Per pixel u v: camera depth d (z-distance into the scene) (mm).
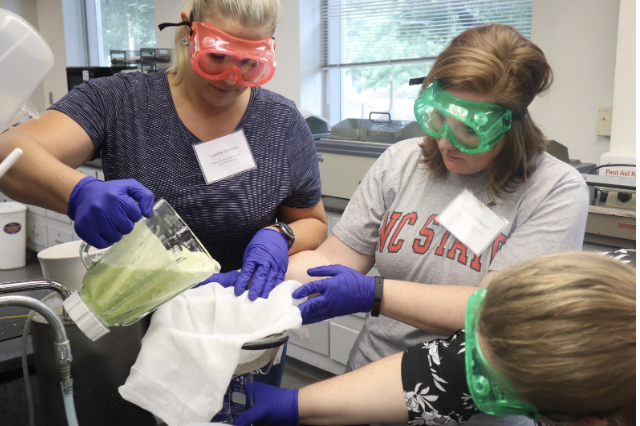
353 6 3867
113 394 1080
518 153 1111
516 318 602
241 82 1196
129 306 850
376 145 2580
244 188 1405
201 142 1379
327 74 4109
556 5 2631
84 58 5965
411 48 3674
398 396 970
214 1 1142
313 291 1102
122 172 1365
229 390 982
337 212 2639
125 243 884
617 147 2350
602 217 1839
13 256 4480
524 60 1010
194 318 990
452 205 1206
